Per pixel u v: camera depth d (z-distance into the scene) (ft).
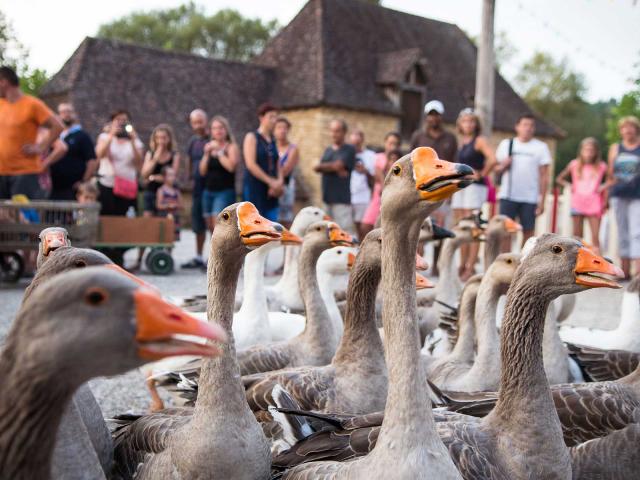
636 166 40.70
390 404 9.36
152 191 47.75
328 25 121.49
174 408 12.92
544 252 11.84
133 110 106.52
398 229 9.62
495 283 16.37
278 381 13.80
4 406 6.05
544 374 11.25
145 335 6.08
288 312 23.54
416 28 137.08
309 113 110.52
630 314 19.49
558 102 211.41
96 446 10.91
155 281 40.75
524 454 10.87
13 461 6.09
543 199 37.86
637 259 41.57
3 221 36.68
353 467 9.59
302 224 27.30
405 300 9.55
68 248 10.11
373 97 115.85
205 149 39.37
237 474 10.50
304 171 110.32
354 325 14.12
